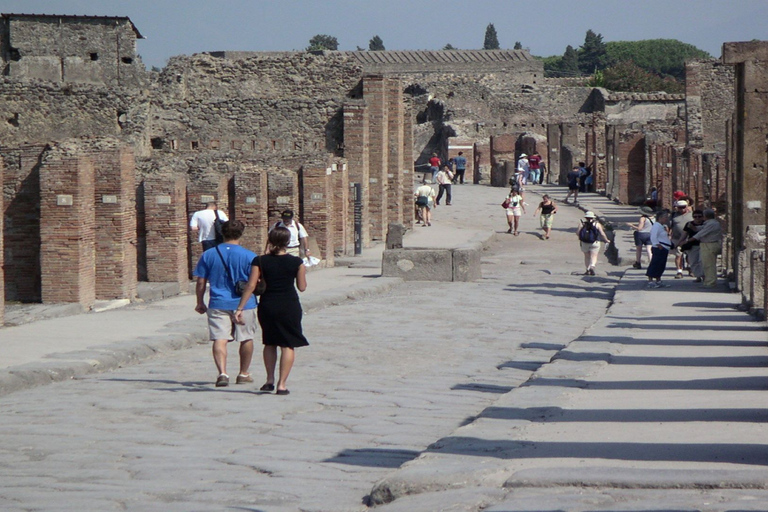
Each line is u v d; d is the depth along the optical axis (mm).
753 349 14234
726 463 7109
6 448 8906
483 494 6328
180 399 11352
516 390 10797
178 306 21922
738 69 26266
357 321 19219
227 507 6715
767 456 7309
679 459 7289
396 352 15469
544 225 43906
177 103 39094
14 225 22438
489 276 31312
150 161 30562
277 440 9109
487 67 120812
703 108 64750
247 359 12516
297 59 41250
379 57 120562
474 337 17250
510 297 24203
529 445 7895
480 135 85750
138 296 23266
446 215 51750
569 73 183500
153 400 11297
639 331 16516
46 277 21094
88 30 42812
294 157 32156
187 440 9133
